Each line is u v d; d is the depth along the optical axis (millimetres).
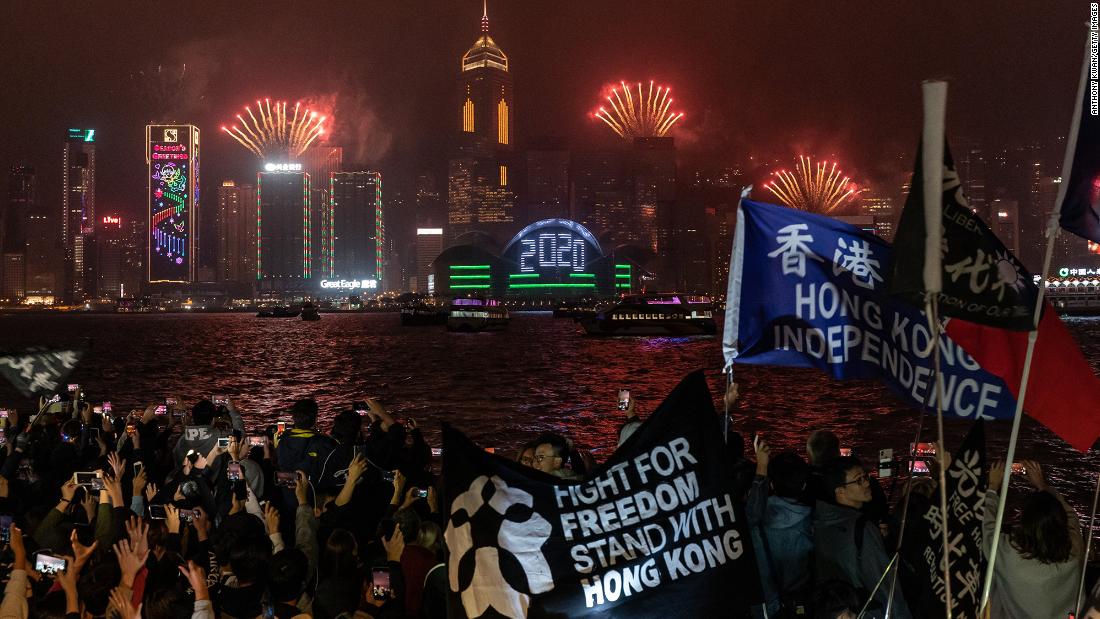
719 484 5691
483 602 5402
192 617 5773
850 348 6688
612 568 5473
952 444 25969
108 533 7973
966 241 5414
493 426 32375
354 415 11188
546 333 156250
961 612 6082
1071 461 22109
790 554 6688
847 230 6723
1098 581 5793
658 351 94812
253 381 57219
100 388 52344
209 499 9984
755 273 6828
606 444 27391
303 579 6445
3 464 12102
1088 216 5242
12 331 191625
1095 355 77188
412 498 9750
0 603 6320
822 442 8008
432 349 100500
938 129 4633
